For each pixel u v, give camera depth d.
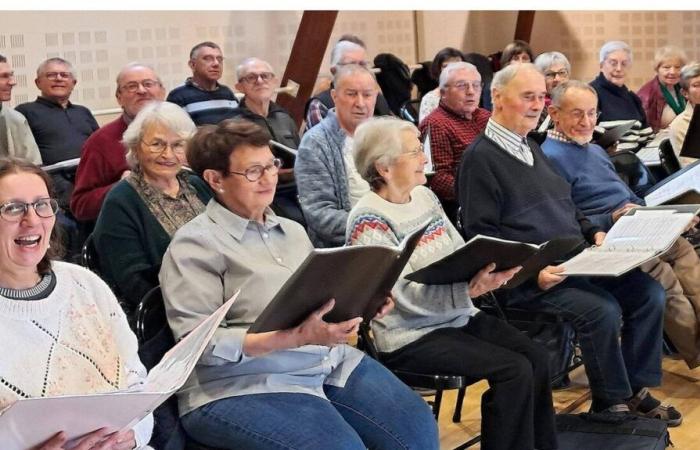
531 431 2.81
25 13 5.87
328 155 3.70
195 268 2.37
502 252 2.71
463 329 2.99
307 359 2.42
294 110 6.85
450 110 4.68
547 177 3.41
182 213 2.97
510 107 3.31
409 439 2.43
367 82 3.71
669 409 3.54
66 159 5.45
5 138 5.25
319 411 2.32
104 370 1.96
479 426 3.51
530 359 2.92
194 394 2.34
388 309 2.48
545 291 3.34
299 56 6.80
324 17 6.74
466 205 3.31
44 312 1.90
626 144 5.16
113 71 6.33
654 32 8.85
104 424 1.71
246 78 5.29
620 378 3.29
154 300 2.40
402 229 2.85
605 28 8.95
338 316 2.30
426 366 2.82
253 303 2.39
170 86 6.66
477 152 3.31
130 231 2.85
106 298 2.04
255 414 2.28
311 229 3.66
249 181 2.41
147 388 1.85
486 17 9.06
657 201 3.81
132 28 6.41
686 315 3.86
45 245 1.88
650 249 3.13
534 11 8.74
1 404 1.80
